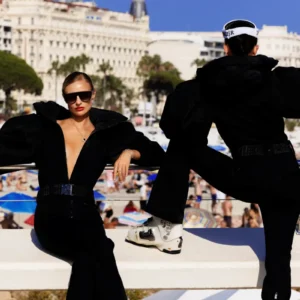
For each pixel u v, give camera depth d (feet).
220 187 25.23
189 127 24.35
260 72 23.88
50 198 24.75
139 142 26.08
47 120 25.58
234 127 24.44
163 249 26.05
